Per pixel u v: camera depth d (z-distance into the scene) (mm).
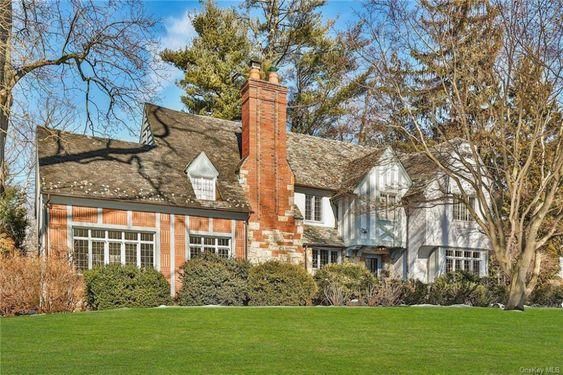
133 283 19094
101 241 21297
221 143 27609
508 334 12219
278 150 25875
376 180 28344
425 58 22203
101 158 23297
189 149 26188
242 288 20688
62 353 9430
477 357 9375
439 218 28875
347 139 41219
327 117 40750
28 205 34250
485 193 30078
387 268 29375
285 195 25641
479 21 21062
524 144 23141
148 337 11133
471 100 22531
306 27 39312
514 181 20344
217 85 35844
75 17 20531
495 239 20031
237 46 37812
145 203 21938
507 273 19422
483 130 21625
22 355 9234
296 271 21500
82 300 17953
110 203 21484
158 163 24406
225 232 23922
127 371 7949
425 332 12312
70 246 20516
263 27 39562
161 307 16641
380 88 23422
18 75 20234
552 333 12477
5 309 16109
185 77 36469
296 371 8000
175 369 8094
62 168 21734
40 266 16766
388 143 35594
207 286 20297
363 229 27562
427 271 29125
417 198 28641
